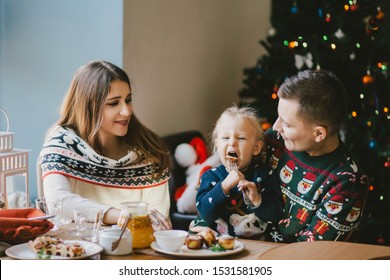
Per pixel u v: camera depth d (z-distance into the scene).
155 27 3.80
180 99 4.15
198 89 4.36
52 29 3.61
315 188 2.04
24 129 3.69
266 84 4.29
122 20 3.48
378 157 4.03
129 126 2.65
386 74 4.02
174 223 3.45
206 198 2.06
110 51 3.51
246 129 2.09
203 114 4.47
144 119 3.77
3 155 2.63
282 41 4.30
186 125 4.25
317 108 1.97
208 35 4.43
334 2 4.07
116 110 2.49
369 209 4.05
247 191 2.03
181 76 4.13
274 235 2.10
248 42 4.99
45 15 3.61
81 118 2.54
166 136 3.86
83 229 2.01
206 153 3.90
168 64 3.97
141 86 3.70
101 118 2.50
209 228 2.01
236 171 2.04
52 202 2.11
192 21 4.21
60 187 2.40
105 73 2.48
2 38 3.68
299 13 4.14
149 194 2.67
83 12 3.54
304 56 4.08
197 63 4.32
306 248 1.76
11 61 3.69
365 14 4.04
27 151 2.76
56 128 2.62
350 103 4.02
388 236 4.09
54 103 3.62
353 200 1.99
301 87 1.99
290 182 2.09
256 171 2.12
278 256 1.70
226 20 4.65
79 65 3.56
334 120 2.00
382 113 4.02
